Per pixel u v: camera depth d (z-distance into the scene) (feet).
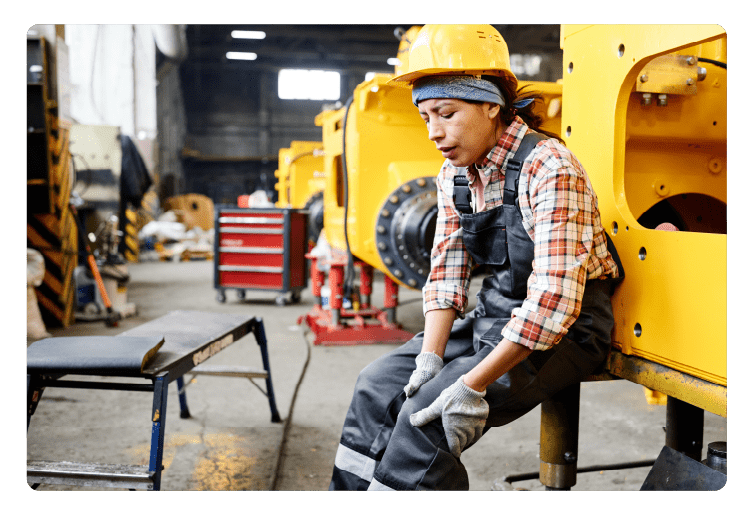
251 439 8.16
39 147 14.92
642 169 5.96
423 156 13.07
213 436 8.26
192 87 71.00
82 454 7.52
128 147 25.38
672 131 5.72
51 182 15.07
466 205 4.83
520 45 46.65
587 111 5.34
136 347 5.45
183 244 38.19
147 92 38.63
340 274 14.58
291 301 20.99
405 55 4.80
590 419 8.97
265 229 19.86
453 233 5.13
